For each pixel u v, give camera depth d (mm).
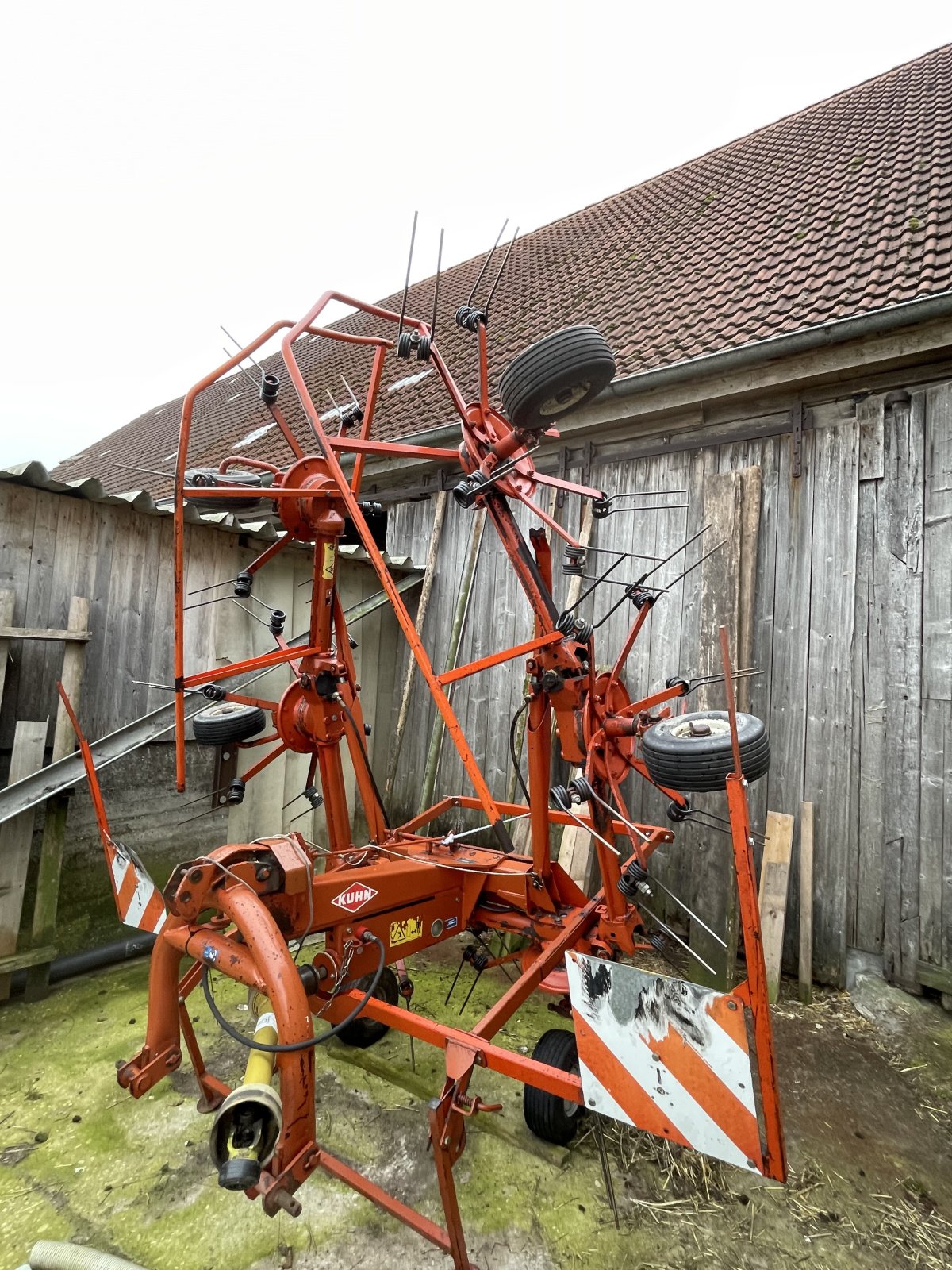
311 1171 1633
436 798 5324
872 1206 2117
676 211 6887
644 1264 1877
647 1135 2383
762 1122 2459
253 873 1968
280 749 2805
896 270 3824
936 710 3375
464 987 3523
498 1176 2176
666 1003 1571
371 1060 2754
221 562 4211
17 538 3285
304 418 7859
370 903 2357
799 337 3559
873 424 3652
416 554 5758
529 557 2516
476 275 9047
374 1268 1845
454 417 5426
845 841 3576
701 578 4098
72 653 3377
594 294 6094
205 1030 2984
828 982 3557
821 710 3701
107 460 11727
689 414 4289
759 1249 1944
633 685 4375
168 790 4125
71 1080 2631
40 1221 1968
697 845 3945
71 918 3693
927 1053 2941
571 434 4773
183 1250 1879
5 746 3264
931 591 3432
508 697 4973
